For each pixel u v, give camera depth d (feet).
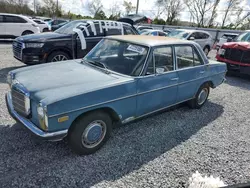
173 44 12.21
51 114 7.62
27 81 9.16
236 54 24.22
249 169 9.42
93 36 22.35
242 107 16.79
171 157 9.78
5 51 32.50
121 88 9.54
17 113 9.24
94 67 11.17
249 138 12.10
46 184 7.63
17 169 8.19
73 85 8.77
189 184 7.86
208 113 15.12
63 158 9.04
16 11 126.93
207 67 14.67
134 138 11.10
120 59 11.32
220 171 9.14
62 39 20.89
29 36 21.02
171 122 13.26
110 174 8.38
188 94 13.85
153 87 10.98
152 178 8.38
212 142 11.36
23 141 9.94
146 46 10.98
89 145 9.32
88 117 8.80
